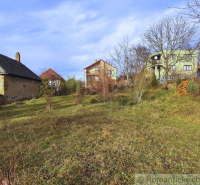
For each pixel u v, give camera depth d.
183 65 23.31
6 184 2.11
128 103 9.68
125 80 16.02
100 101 11.18
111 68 19.12
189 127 5.05
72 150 3.48
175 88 11.47
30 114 8.05
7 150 3.71
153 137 4.16
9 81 13.55
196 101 8.03
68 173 2.61
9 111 9.19
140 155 3.15
